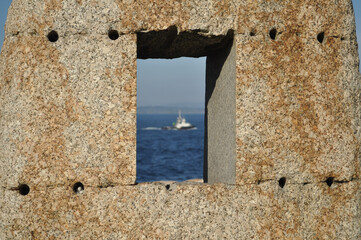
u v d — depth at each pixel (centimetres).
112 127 1136
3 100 1152
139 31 1155
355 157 1252
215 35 1180
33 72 1134
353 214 1245
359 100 1271
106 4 1145
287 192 1198
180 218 1152
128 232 1134
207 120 1527
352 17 1273
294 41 1210
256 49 1184
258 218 1177
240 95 1173
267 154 1183
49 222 1122
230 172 1217
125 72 1144
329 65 1235
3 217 1125
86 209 1127
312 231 1211
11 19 1166
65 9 1141
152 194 1149
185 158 8950
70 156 1128
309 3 1223
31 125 1125
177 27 1166
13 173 1119
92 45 1141
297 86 1208
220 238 1161
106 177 1131
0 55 1204
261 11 1191
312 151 1215
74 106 1134
